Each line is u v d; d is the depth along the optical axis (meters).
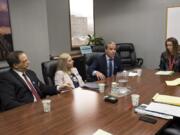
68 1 5.00
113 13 5.52
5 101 2.00
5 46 3.39
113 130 1.33
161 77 2.80
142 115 1.54
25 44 3.68
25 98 2.17
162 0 4.76
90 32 5.77
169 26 4.76
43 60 4.00
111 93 2.13
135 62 4.99
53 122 1.48
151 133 1.28
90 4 5.66
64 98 2.02
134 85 2.41
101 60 3.24
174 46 3.35
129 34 5.38
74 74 2.89
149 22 5.03
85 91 2.24
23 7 3.58
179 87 2.28
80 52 5.29
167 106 1.68
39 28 3.87
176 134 1.69
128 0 5.23
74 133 1.31
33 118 1.56
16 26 3.52
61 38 4.92
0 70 2.28
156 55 5.07
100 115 1.58
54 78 2.69
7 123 1.49
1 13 3.30
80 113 1.63
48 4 4.50
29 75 2.39
